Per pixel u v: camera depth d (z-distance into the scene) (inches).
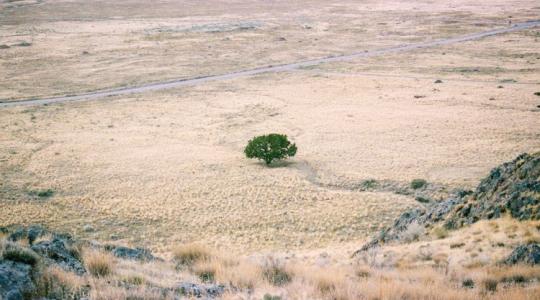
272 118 3430.1
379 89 4195.4
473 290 482.3
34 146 2815.0
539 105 3378.4
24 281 355.6
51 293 358.3
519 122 2979.8
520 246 631.2
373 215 1726.1
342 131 3011.8
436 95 3873.0
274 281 525.7
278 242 1515.7
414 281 542.3
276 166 2377.0
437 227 945.5
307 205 1846.7
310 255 1110.4
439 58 5418.3
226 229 1646.2
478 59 5255.9
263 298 420.2
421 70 4884.4
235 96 4111.7
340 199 1897.1
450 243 775.1
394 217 1704.0
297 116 3444.9
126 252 606.9
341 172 2236.7
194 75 4975.4
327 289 473.4
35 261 397.1
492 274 551.8
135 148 2760.8
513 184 882.8
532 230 721.6
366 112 3472.0
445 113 3304.6
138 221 1737.2
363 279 542.9
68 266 435.8
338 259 909.2
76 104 3937.0
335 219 1700.3
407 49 6028.5
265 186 2054.6
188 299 398.3
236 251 1428.4
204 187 2060.8
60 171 2353.6
